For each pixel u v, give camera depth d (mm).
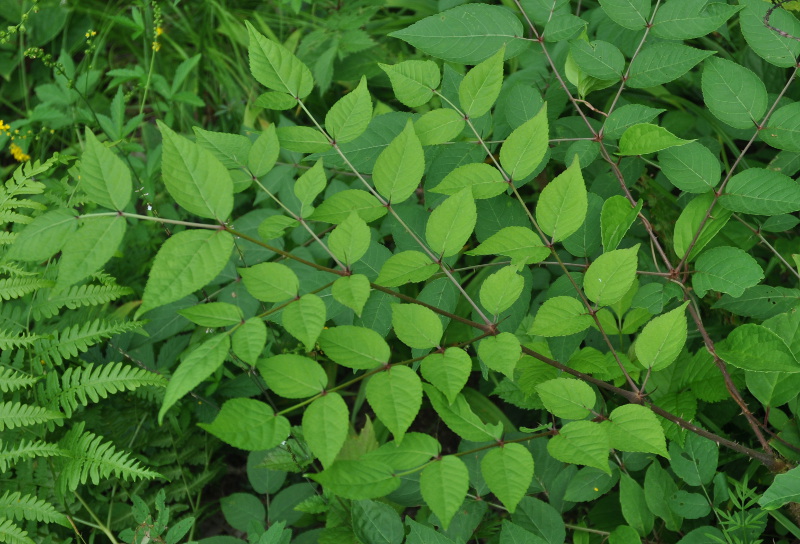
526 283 1752
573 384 1602
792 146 1719
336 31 2643
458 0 2244
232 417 1493
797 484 1597
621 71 1762
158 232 2414
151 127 2918
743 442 1985
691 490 1887
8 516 1859
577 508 2039
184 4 3240
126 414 2100
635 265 1598
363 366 1547
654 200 2043
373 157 1825
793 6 1867
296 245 2354
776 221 1917
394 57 2680
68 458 1918
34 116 2611
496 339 1589
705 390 1832
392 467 1541
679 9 1736
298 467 1960
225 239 1513
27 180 1922
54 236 1494
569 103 2314
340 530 1911
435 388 1584
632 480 1818
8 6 3178
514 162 1656
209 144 1640
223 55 3016
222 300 2100
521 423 2152
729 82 1735
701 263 1732
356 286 1558
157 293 1480
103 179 1497
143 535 1831
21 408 1857
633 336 2021
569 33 1759
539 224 1643
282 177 2164
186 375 1474
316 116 2738
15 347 2049
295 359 1529
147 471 1858
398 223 1822
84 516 2033
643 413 1589
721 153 2246
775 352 1659
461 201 1599
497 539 1922
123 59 3289
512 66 2432
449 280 1727
